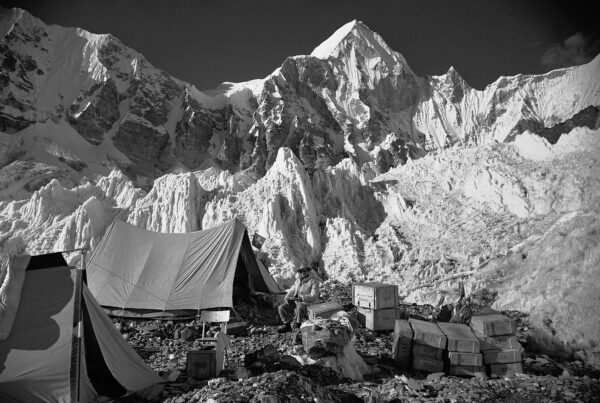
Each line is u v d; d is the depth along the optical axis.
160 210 33.88
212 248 18.22
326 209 34.06
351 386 9.48
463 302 14.09
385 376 10.34
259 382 8.56
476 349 10.57
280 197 32.38
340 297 20.56
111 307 17.05
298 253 29.88
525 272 19.25
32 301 9.51
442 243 27.67
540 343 12.98
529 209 27.47
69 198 38.25
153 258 18.23
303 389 8.40
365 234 31.53
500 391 9.36
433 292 21.45
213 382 8.95
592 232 18.00
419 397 8.91
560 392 9.24
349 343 10.65
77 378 8.98
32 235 34.06
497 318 11.00
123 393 9.51
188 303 17.00
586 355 12.13
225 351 11.10
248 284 19.53
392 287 13.92
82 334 9.48
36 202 37.31
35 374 8.87
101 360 9.70
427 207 32.50
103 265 18.06
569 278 16.27
